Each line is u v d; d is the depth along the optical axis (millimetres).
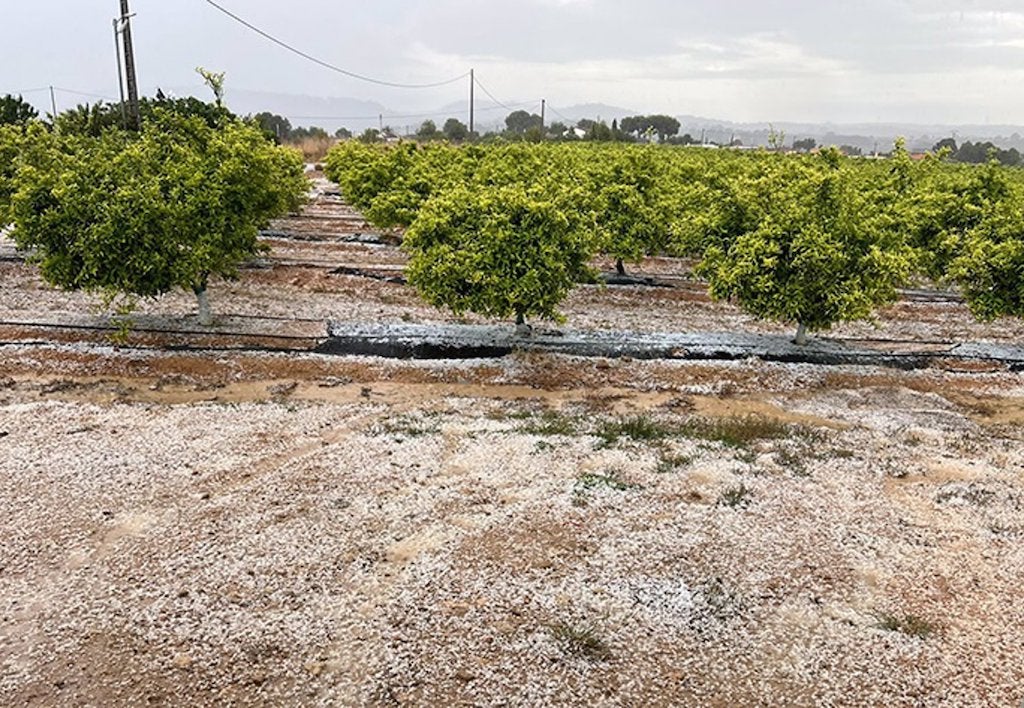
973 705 6410
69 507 8961
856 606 7637
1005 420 12719
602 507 9305
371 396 12938
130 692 6309
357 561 8086
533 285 13875
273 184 16750
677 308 18594
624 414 12508
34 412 11539
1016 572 8250
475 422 11828
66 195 13453
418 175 24094
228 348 14758
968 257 15367
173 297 17812
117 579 7691
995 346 16359
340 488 9609
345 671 6590
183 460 10211
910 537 8867
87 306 16859
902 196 21281
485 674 6594
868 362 15312
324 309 17438
